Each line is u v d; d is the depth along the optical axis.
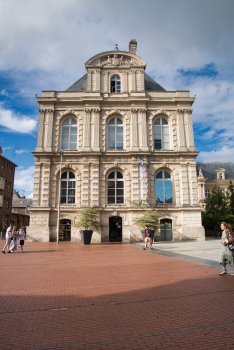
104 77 28.98
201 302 6.12
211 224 33.34
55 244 23.08
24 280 8.44
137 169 26.50
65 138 28.03
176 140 27.77
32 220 25.53
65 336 4.41
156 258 13.48
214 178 61.78
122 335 4.45
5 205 49.38
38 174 26.48
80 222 23.11
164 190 27.02
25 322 5.00
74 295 6.77
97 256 14.63
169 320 5.08
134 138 27.19
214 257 13.32
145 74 32.44
